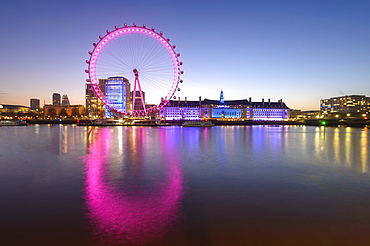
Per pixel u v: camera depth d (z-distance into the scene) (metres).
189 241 8.88
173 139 53.56
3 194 13.96
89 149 34.62
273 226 9.95
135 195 13.84
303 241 8.82
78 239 9.01
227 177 17.94
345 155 29.44
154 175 18.59
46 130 96.25
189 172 19.66
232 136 65.25
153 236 9.23
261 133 81.56
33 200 12.99
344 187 15.23
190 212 11.39
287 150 34.38
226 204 12.37
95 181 16.78
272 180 17.03
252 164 23.23
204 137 60.66
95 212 11.41
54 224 10.23
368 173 19.30
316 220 10.46
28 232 9.52
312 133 82.50
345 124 156.12
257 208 11.80
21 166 22.02
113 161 24.69
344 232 9.45
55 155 28.80
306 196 13.52
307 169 20.86
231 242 8.78
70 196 13.66
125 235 9.31
